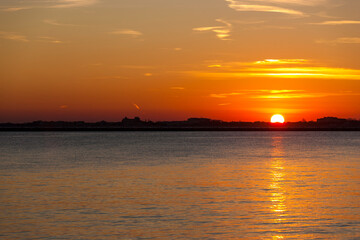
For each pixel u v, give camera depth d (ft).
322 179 179.01
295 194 139.64
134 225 98.27
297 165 245.86
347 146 492.95
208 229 95.04
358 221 101.76
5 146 481.46
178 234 91.20
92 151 385.70
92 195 137.08
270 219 103.71
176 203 123.34
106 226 97.30
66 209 114.93
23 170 217.77
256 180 175.32
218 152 372.17
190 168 226.99
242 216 106.73
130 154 344.08
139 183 165.89
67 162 267.18
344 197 133.80
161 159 290.97
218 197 133.49
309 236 89.71
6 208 116.37
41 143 570.87
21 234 91.04
